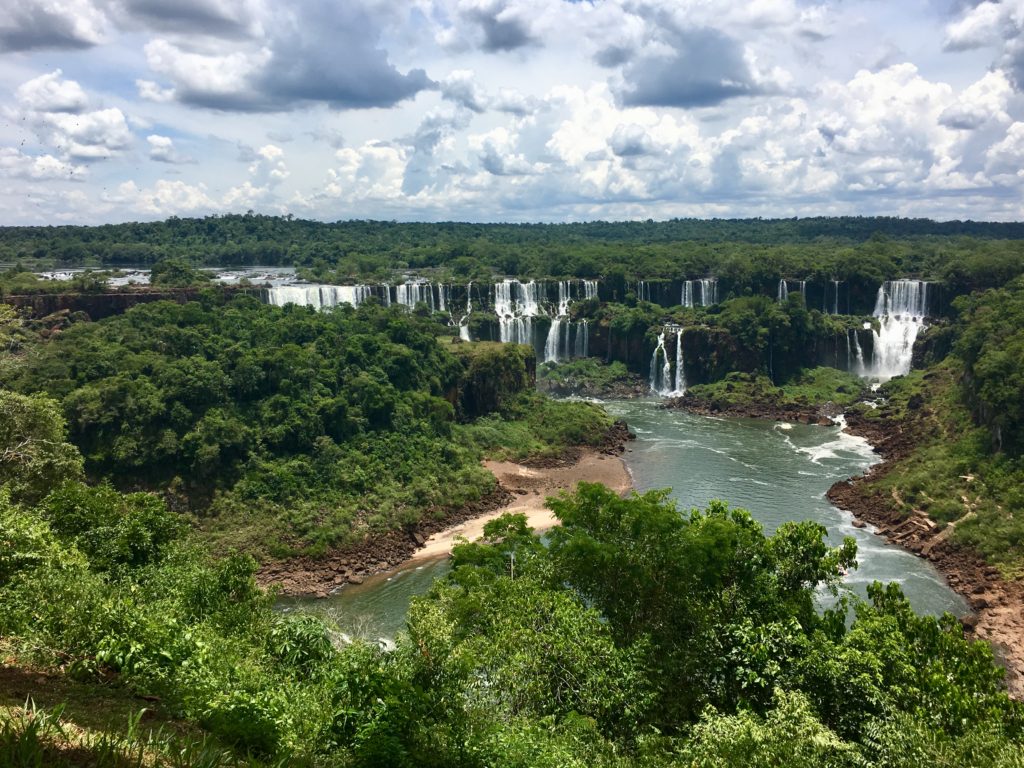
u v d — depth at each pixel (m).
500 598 21.41
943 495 53.06
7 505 21.36
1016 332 63.84
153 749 8.96
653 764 14.60
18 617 14.24
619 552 22.11
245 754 11.09
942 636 20.78
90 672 12.72
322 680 15.68
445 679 13.20
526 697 16.27
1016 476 51.41
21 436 32.34
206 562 25.25
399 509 53.62
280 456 55.16
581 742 14.84
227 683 13.05
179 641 14.16
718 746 14.22
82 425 49.91
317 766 11.26
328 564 46.91
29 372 52.38
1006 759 13.57
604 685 17.06
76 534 23.86
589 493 24.20
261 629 19.77
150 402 51.31
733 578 22.92
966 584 42.84
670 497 59.00
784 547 23.81
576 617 19.00
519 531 28.19
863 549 48.50
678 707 18.84
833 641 20.41
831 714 17.23
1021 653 35.91
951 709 16.58
